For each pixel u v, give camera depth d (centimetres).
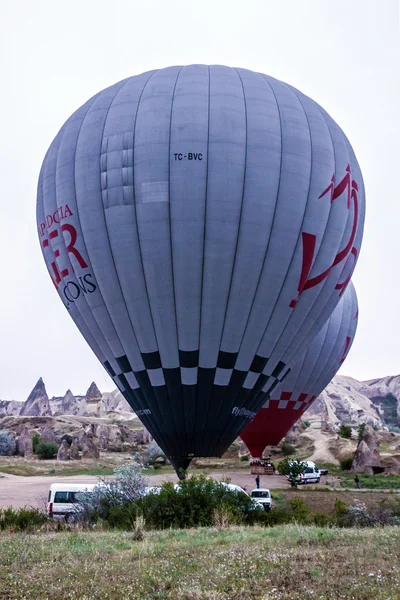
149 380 3177
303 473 5475
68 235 3247
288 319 3206
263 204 3041
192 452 3191
